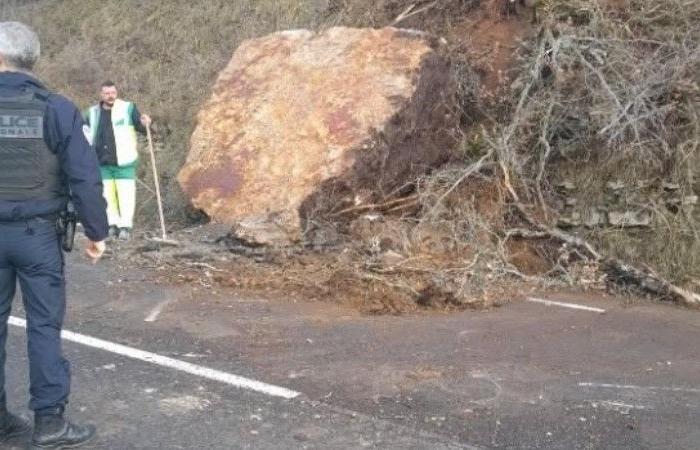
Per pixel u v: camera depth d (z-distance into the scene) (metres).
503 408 4.61
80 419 4.32
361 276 7.03
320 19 12.16
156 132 12.34
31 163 3.71
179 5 14.80
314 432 4.25
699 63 8.56
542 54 8.94
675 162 8.34
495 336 6.00
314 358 5.38
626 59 8.73
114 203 9.24
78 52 14.66
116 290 6.94
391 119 8.53
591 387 4.99
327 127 8.67
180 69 13.38
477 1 10.55
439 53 9.22
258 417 4.42
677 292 7.37
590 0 9.22
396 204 8.55
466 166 8.84
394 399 4.71
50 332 3.86
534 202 8.55
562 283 7.71
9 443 4.04
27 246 3.76
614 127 8.34
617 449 4.15
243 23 13.44
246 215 8.45
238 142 9.13
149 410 4.47
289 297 6.88
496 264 7.66
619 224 8.31
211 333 5.86
